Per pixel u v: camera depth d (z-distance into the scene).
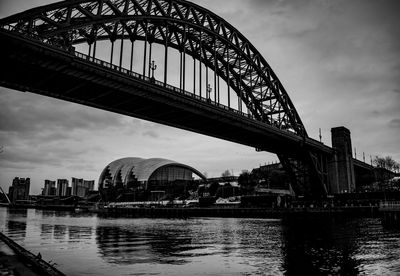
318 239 43.06
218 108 64.62
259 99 85.69
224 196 143.88
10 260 20.02
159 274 23.86
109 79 47.94
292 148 93.25
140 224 76.31
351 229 56.16
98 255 31.91
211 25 68.25
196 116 63.88
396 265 26.41
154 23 56.56
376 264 26.81
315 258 29.61
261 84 84.88
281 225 67.94
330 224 68.00
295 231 54.56
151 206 148.00
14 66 42.34
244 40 78.50
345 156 105.50
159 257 30.75
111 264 27.44
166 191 181.12
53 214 138.62
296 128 92.00
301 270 24.91
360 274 23.55
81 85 48.16
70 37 44.38
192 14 64.38
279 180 143.38
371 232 50.72
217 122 68.19
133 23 57.59
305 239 43.31
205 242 41.59
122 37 50.12
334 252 32.72
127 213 137.38
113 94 51.97
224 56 73.50
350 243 38.81
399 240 40.88
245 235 49.47
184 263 27.78
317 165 99.81
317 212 85.56
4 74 43.88
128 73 50.34
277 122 89.12
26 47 39.38
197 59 71.88
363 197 93.62
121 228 64.44
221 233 52.94
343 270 24.84
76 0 43.28
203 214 109.25
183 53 60.31
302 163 100.94
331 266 26.23
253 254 32.12
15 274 16.27
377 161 146.62
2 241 28.41
